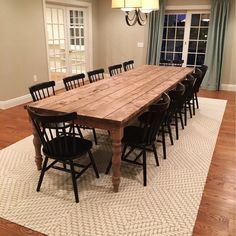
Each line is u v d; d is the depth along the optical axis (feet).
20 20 15.89
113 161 7.46
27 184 8.14
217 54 20.35
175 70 15.15
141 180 8.45
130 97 9.07
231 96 19.31
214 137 11.91
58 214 6.88
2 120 13.80
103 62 25.35
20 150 10.40
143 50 23.17
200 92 20.40
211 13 19.83
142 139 8.00
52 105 8.12
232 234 6.31
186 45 22.07
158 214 6.92
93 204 7.28
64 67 21.50
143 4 11.25
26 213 6.90
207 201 7.49
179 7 21.09
